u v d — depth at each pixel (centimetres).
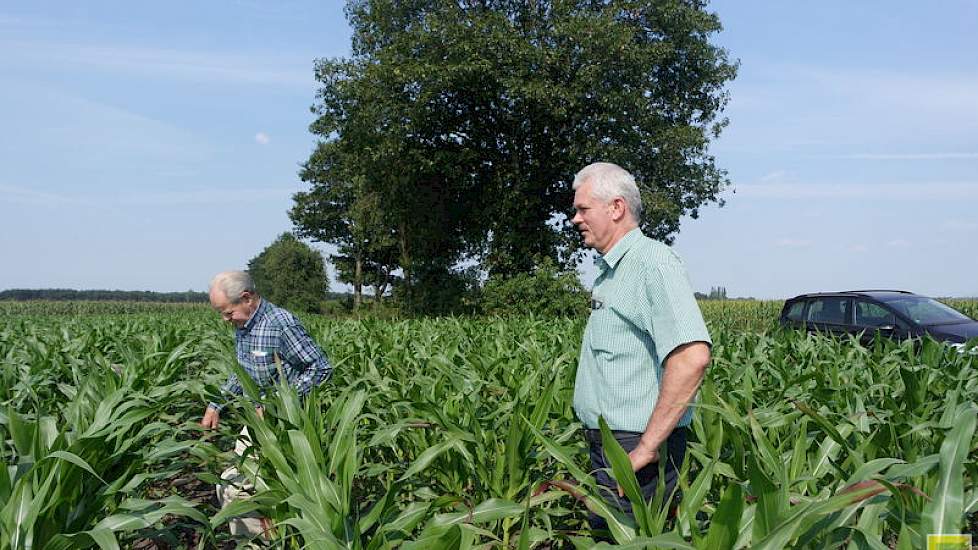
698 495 273
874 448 377
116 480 348
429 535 299
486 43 2648
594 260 326
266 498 331
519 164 3012
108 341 1006
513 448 391
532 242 2928
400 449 541
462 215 3384
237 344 500
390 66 2792
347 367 726
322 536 269
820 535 238
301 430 362
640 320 293
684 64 2983
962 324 1152
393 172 3122
